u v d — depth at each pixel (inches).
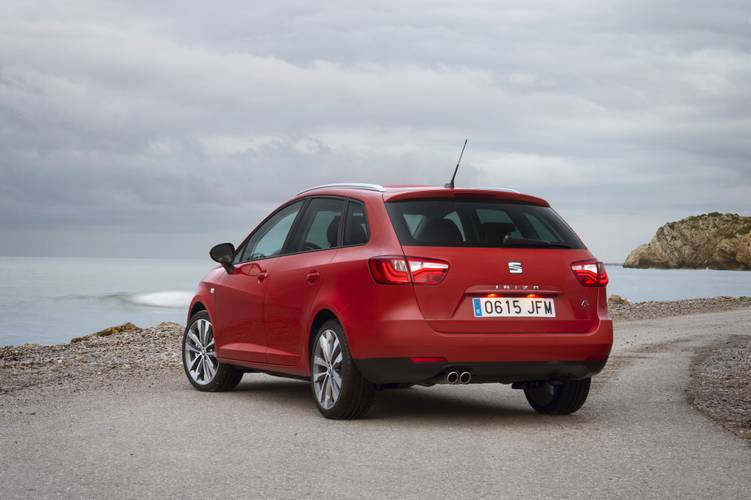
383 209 278.4
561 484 193.0
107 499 180.1
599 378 409.1
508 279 269.9
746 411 297.9
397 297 264.1
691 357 500.1
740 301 1243.2
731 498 180.5
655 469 208.1
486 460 219.0
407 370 263.7
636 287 4370.1
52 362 512.4
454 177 294.0
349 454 226.8
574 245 285.9
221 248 353.1
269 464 214.1
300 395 354.0
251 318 333.1
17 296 3093.0
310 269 298.5
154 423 276.5
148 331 710.5
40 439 249.0
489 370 267.4
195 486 191.2
